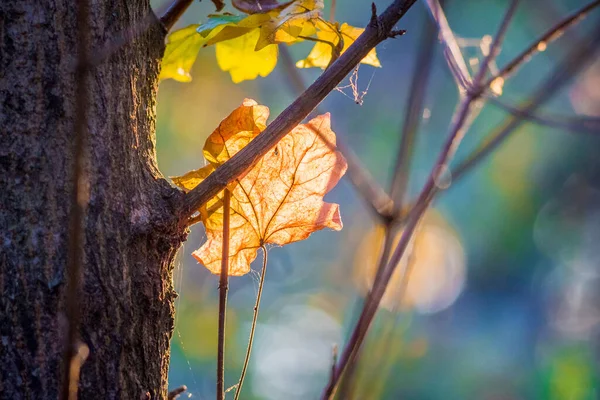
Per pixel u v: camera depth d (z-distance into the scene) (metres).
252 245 0.99
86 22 0.85
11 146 0.92
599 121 1.07
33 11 0.92
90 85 0.92
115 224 0.92
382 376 1.05
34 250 0.91
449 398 4.31
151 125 0.96
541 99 1.07
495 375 4.53
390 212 1.01
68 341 0.85
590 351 4.41
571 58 1.07
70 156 0.92
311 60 1.06
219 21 0.98
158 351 0.94
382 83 4.96
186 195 0.94
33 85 0.92
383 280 0.98
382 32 0.95
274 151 0.97
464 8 4.48
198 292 3.76
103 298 0.92
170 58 1.06
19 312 0.91
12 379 0.91
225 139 0.97
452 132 1.04
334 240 5.72
